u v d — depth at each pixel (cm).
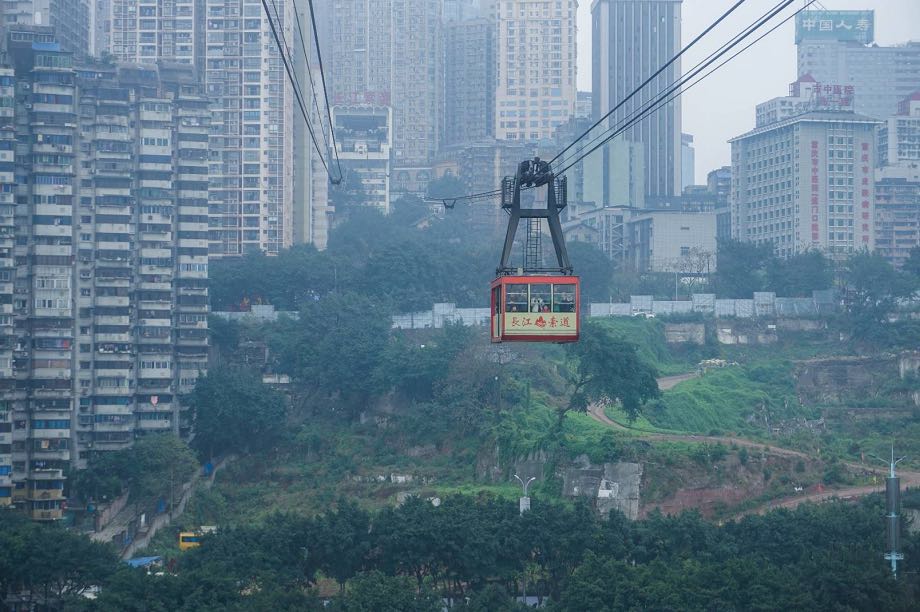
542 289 8062
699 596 11838
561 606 12406
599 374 19100
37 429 19575
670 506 17575
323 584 15825
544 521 14162
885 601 11788
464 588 14788
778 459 18138
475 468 19900
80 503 19488
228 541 14125
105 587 13550
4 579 14062
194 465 19938
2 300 19088
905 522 14588
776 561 13788
